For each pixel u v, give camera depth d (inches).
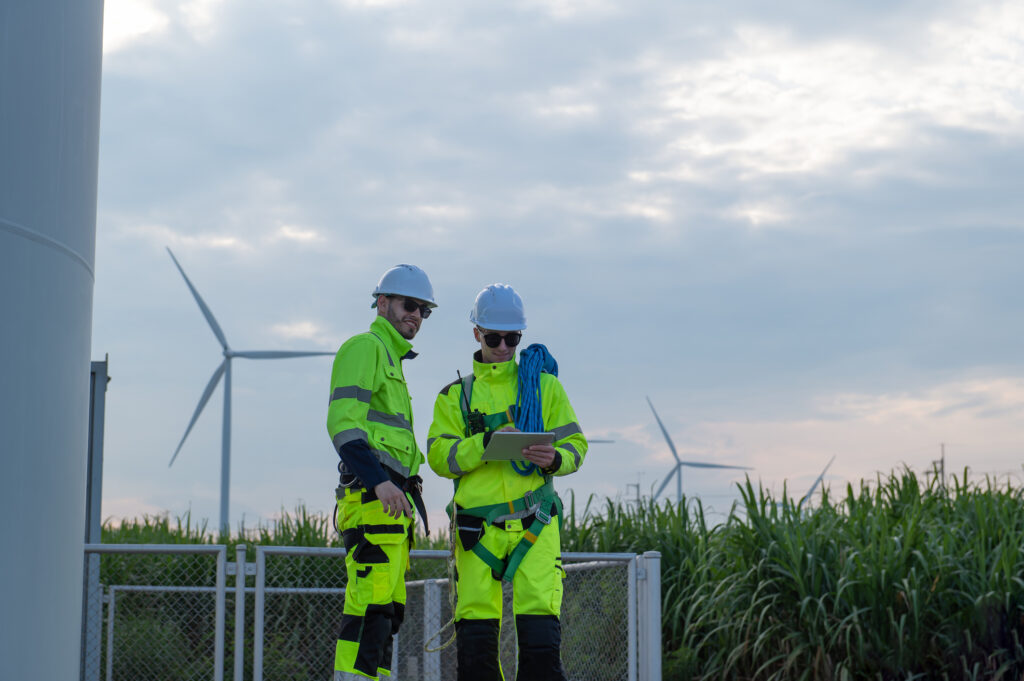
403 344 186.4
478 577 175.8
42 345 116.3
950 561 285.4
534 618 172.7
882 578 280.8
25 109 115.0
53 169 118.8
